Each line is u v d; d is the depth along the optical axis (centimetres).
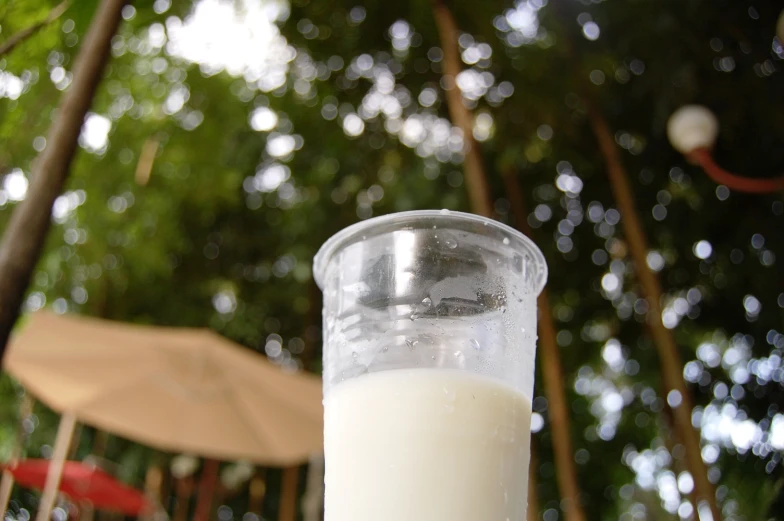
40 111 160
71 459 230
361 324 56
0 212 206
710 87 286
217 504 409
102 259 386
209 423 270
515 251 62
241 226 438
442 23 284
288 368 429
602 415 423
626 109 316
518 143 332
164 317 422
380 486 50
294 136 396
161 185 402
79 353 228
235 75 376
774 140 290
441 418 51
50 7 138
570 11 307
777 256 305
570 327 385
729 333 333
